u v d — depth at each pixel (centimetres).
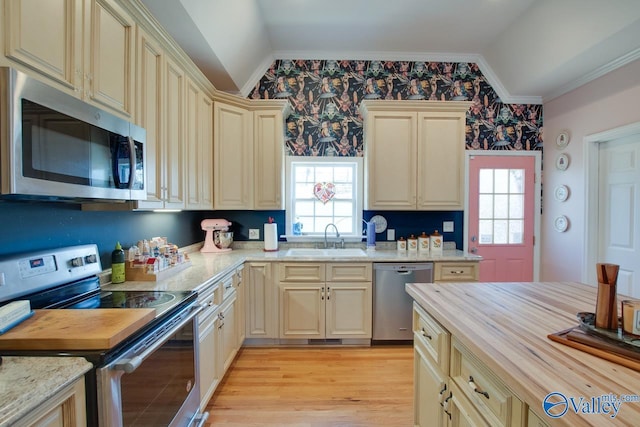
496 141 327
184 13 186
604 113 261
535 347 83
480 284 155
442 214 322
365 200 304
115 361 88
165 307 125
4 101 80
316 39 295
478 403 92
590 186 276
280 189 281
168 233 242
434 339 123
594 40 225
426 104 282
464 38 295
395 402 191
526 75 292
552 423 58
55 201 127
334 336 262
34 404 64
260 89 318
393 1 246
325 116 320
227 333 210
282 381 213
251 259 257
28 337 85
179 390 132
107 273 163
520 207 328
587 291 142
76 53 113
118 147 127
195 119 225
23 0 91
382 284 262
